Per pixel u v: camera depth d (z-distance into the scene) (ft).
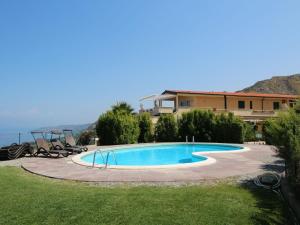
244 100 153.17
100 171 43.14
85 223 21.71
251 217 23.04
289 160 29.32
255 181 34.35
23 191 30.37
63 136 74.64
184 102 147.84
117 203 25.98
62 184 35.60
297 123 28.19
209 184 34.73
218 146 92.89
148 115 114.83
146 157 80.23
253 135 111.24
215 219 22.49
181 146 98.22
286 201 27.32
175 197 27.89
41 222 21.90
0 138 89.20
